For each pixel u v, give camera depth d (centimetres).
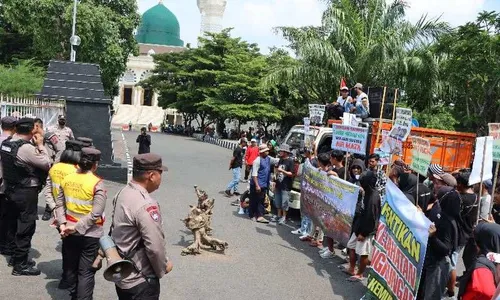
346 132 923
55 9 2884
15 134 650
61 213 547
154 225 380
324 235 911
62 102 1491
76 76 1523
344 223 777
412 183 718
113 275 379
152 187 404
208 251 848
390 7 2538
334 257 871
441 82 2238
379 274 625
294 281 732
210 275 725
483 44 1884
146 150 1975
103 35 3034
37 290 596
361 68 2328
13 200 622
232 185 1445
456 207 593
